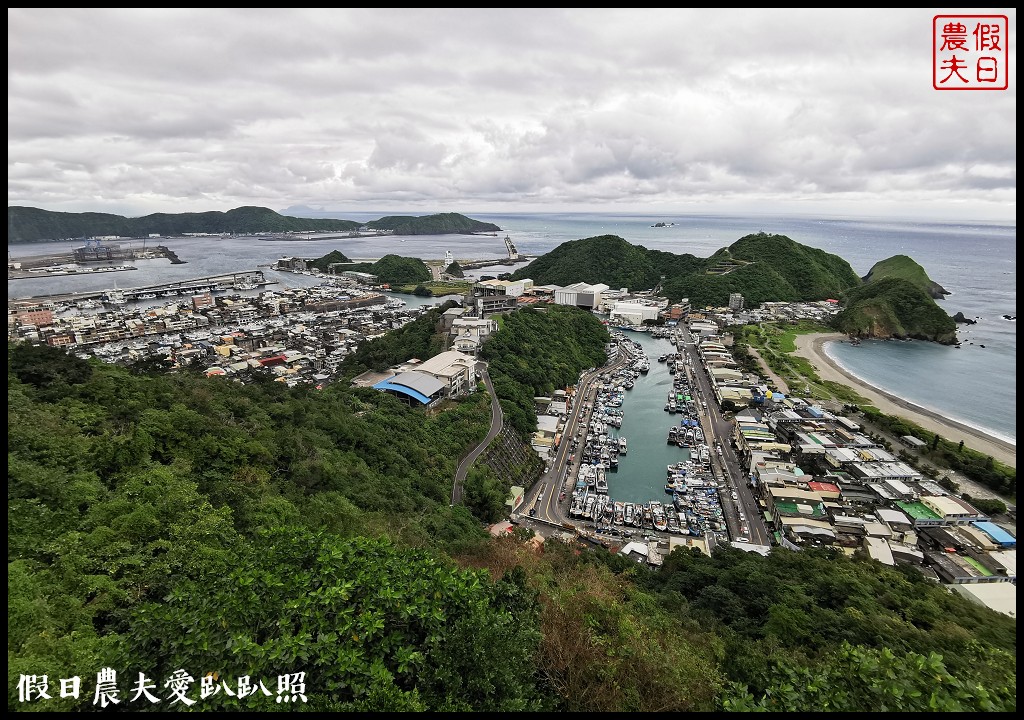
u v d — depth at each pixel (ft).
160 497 85.61
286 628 43.11
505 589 61.36
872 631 92.53
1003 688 41.60
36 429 95.40
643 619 82.43
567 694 49.57
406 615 46.50
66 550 66.13
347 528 101.09
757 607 109.70
